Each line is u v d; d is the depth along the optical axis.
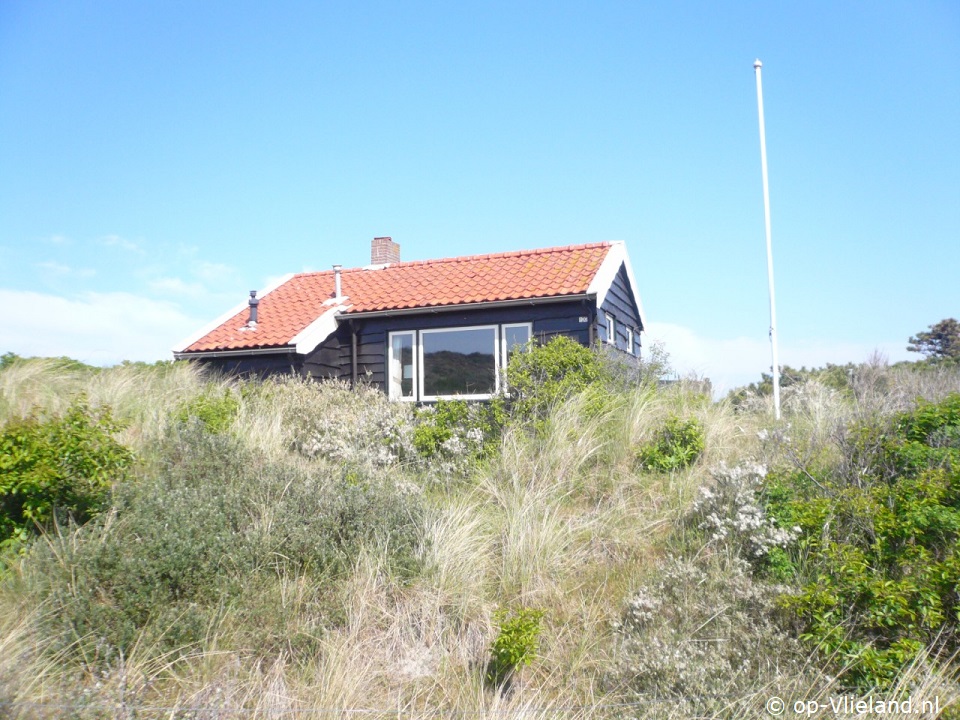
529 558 7.65
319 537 7.34
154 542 6.61
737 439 10.73
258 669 6.00
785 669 5.97
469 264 17.81
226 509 7.48
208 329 17.67
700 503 8.19
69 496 7.46
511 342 15.45
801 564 7.23
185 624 6.09
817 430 9.63
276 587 6.74
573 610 7.09
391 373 16.25
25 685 5.27
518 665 6.16
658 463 9.81
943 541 6.69
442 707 5.82
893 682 5.75
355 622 6.61
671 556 7.45
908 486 7.21
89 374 13.09
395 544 7.61
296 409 11.84
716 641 6.26
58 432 7.39
